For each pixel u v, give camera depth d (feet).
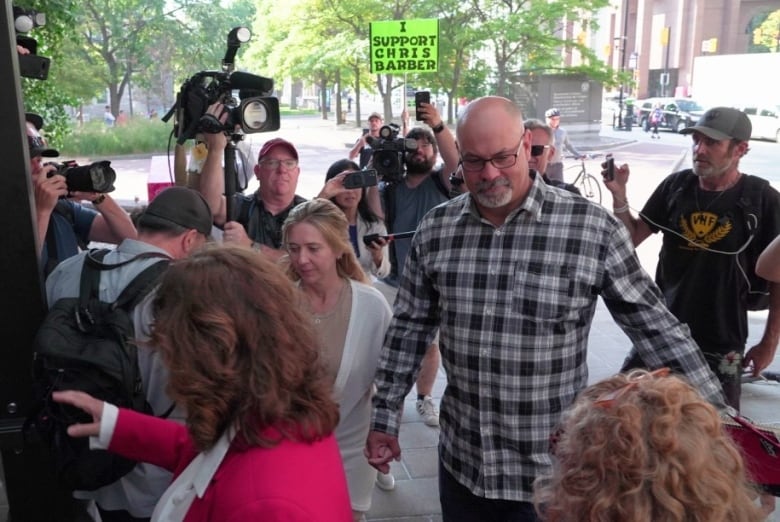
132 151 56.95
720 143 9.96
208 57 56.75
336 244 8.29
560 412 6.78
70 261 7.17
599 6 59.26
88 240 10.88
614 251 6.66
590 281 6.64
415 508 11.28
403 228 13.74
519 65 65.62
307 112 139.74
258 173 11.77
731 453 3.32
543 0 58.13
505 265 6.79
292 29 60.39
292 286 4.33
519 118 6.69
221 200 11.30
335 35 61.72
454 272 7.01
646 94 162.91
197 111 10.28
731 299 10.39
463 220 7.11
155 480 6.82
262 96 10.12
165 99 58.49
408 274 7.68
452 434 7.25
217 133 10.23
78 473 5.97
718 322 10.47
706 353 10.67
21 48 8.86
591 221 6.66
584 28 61.16
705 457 3.16
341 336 8.38
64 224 10.30
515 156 6.52
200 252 4.34
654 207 10.97
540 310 6.66
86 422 5.83
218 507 3.81
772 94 86.69
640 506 3.09
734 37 153.48
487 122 6.48
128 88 57.98
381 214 13.70
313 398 4.10
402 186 13.89
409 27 20.27
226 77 10.23
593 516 3.17
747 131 10.09
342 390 8.39
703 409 3.36
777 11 145.69
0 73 6.73
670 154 68.95
